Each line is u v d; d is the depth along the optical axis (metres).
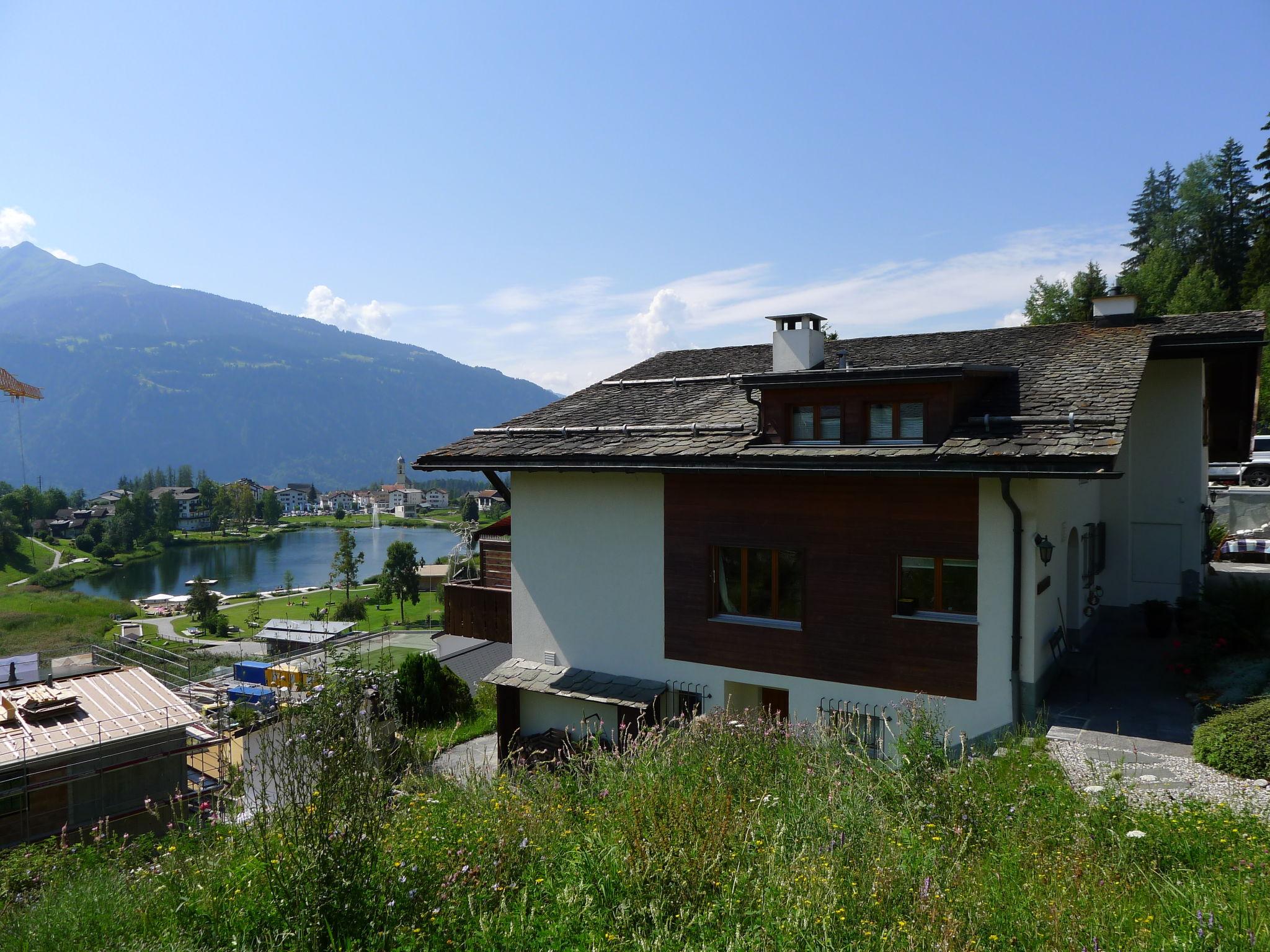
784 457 12.81
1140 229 74.38
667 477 14.84
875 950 4.43
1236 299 54.28
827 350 18.33
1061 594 13.87
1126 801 7.16
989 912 4.90
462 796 8.14
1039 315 55.91
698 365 19.78
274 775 5.81
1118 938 4.64
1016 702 11.55
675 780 7.43
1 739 17.69
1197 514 16.80
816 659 13.28
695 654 14.58
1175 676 13.05
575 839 6.23
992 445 11.30
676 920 4.92
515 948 4.65
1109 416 11.26
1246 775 8.69
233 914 5.52
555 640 16.30
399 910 5.07
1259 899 5.11
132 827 17.45
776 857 5.57
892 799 7.22
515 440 16.69
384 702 6.04
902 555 12.49
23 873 9.27
